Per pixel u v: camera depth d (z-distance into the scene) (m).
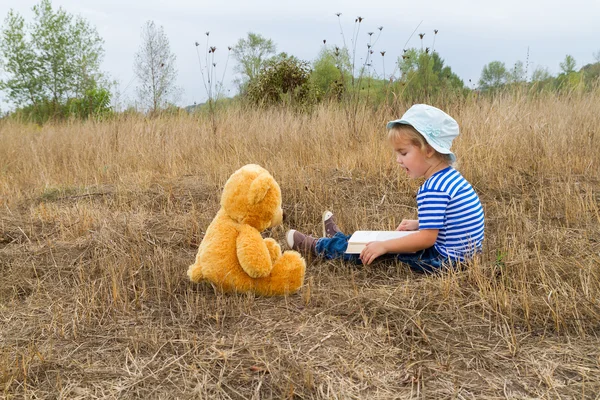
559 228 4.01
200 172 6.12
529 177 5.18
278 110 9.50
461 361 2.38
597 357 2.35
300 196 4.83
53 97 18.72
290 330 2.66
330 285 3.22
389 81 7.64
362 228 4.28
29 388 2.22
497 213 4.41
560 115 6.64
